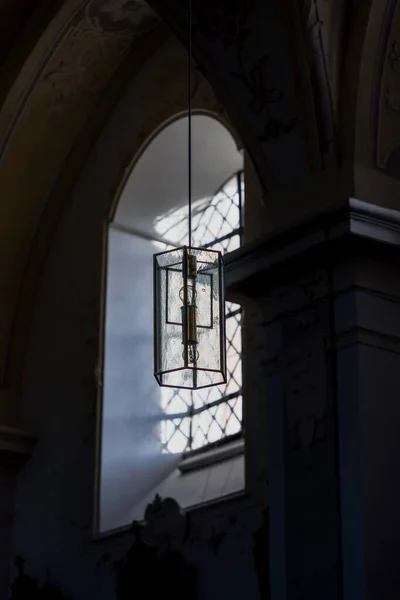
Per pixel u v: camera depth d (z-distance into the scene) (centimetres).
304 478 1045
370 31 1085
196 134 1402
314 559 1016
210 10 1127
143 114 1456
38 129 1487
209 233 1435
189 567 1212
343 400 1033
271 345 1106
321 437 1041
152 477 1373
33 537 1424
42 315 1516
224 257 1110
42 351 1500
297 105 1091
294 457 1058
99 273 1448
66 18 1377
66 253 1509
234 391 1329
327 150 1084
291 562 1032
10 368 1519
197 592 1199
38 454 1459
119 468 1374
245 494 1177
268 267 1080
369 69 1087
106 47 1453
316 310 1073
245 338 1234
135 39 1466
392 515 1003
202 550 1207
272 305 1112
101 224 1467
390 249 1048
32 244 1540
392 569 988
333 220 1028
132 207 1468
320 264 1069
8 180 1505
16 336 1525
